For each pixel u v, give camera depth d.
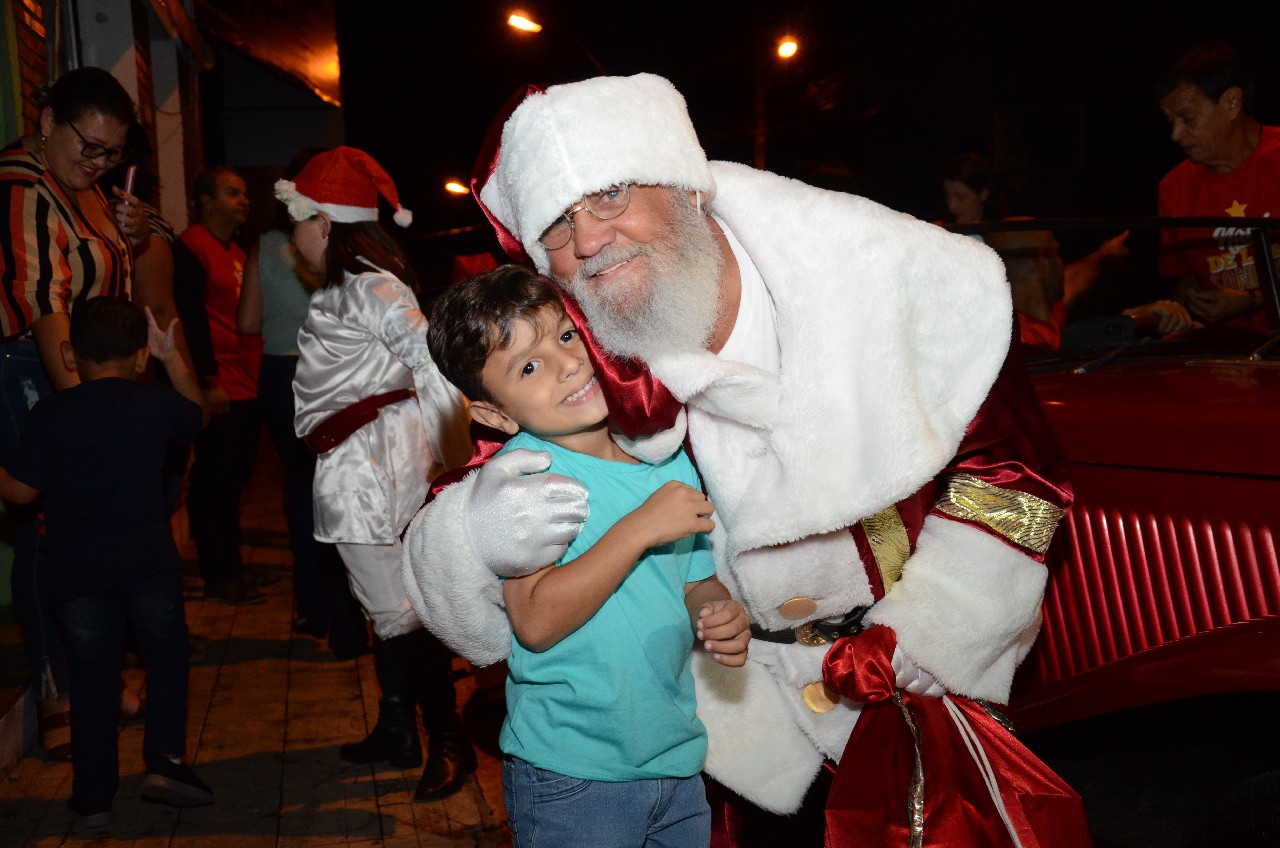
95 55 7.06
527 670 2.04
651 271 1.89
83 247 3.73
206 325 5.45
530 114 1.92
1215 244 3.22
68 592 3.41
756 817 3.18
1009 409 2.03
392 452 3.54
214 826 3.52
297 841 3.43
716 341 2.03
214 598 6.02
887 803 2.04
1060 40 15.85
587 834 2.02
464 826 3.53
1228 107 3.93
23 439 3.42
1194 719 2.88
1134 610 2.44
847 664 2.00
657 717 2.03
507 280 1.98
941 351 1.98
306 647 5.30
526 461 1.98
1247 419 2.29
